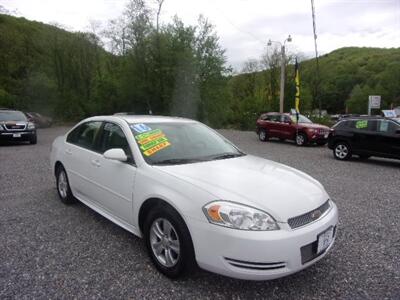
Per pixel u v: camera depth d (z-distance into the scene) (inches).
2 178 278.2
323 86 2027.6
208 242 102.8
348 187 270.2
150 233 124.6
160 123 163.2
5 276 119.8
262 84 1825.8
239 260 98.9
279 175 131.3
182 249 110.7
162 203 119.9
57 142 214.4
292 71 1569.9
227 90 1068.5
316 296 110.5
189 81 993.5
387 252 144.0
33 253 137.9
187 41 994.7
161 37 998.4
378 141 398.6
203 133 171.6
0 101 1253.1
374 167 380.8
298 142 609.3
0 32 1396.4
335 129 442.3
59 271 123.6
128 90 1069.1
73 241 149.9
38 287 113.0
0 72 1397.6
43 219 177.8
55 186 250.4
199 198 107.4
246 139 741.3
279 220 102.0
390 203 221.8
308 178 139.3
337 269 128.5
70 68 1439.5
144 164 133.3
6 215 184.1
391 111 697.6
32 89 1327.5
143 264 129.4
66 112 1391.5
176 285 115.0
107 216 156.4
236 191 109.5
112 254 137.5
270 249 97.9
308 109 1398.9
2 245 145.3
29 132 557.9
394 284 118.6
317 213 113.2
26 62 1460.4
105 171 152.4
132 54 1051.3
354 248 147.6
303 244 103.7
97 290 111.5
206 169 129.7
